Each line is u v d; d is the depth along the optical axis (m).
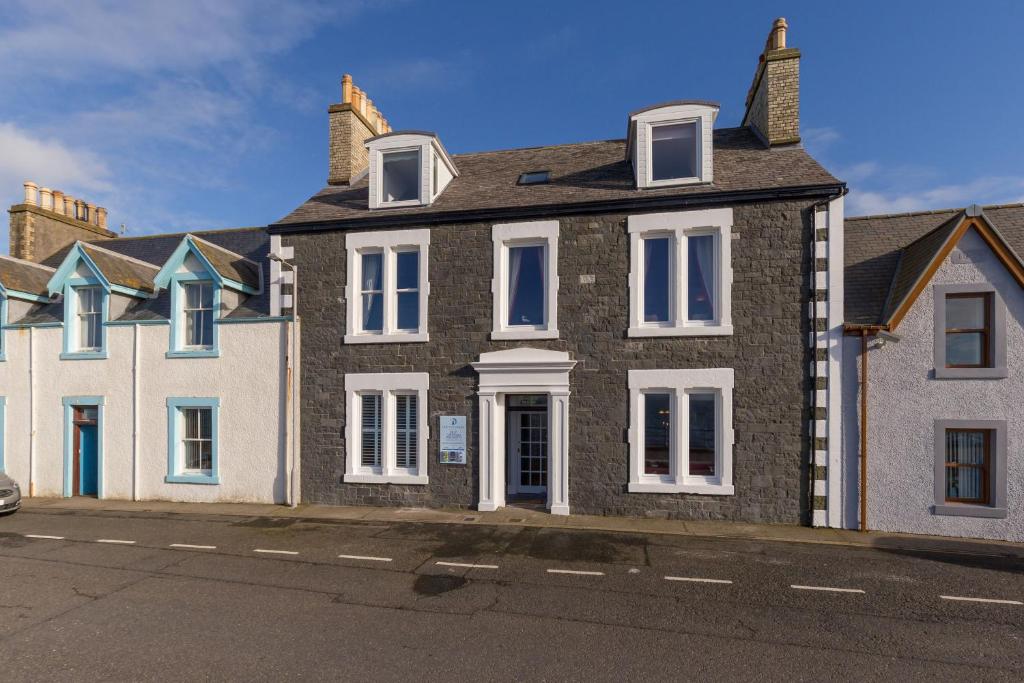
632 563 7.88
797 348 10.08
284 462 11.88
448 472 11.33
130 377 12.79
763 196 10.23
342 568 7.71
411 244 11.73
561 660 5.12
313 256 12.14
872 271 10.91
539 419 11.95
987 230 9.26
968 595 6.75
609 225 10.91
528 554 8.31
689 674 4.89
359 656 5.18
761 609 6.31
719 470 10.31
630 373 10.64
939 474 9.37
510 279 11.58
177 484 12.30
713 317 10.62
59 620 6.02
